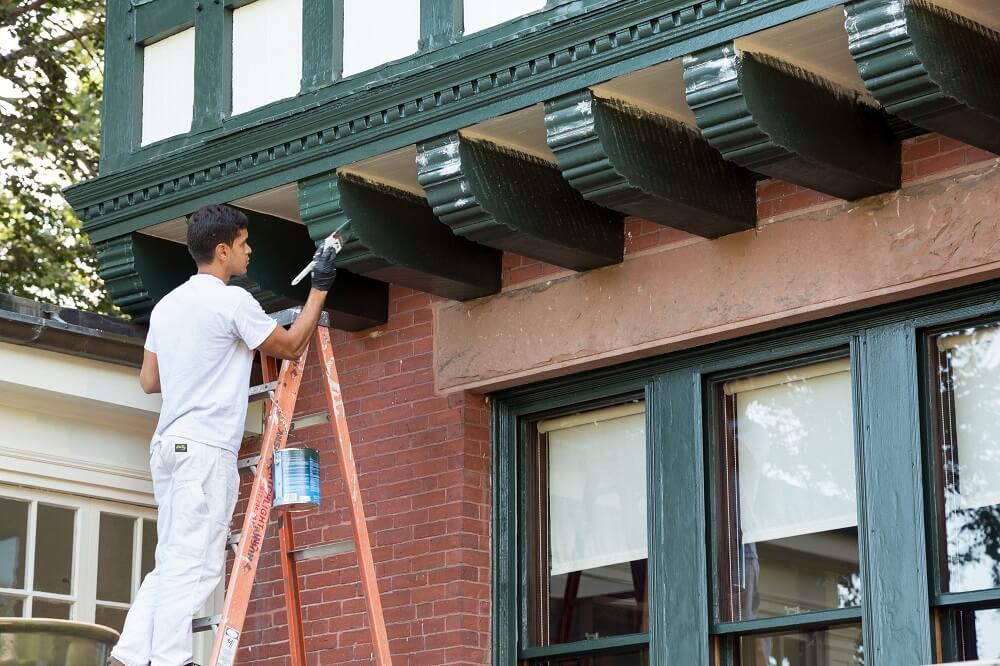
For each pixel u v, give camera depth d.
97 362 8.06
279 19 7.77
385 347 8.21
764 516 7.00
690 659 6.95
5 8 15.53
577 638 7.48
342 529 8.16
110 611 8.33
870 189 6.55
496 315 7.77
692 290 7.09
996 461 6.38
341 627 8.02
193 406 5.94
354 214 7.18
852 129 6.39
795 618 6.75
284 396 6.31
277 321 6.66
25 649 5.62
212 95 7.88
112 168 8.24
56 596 8.09
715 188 6.78
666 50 6.12
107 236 8.05
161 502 5.91
